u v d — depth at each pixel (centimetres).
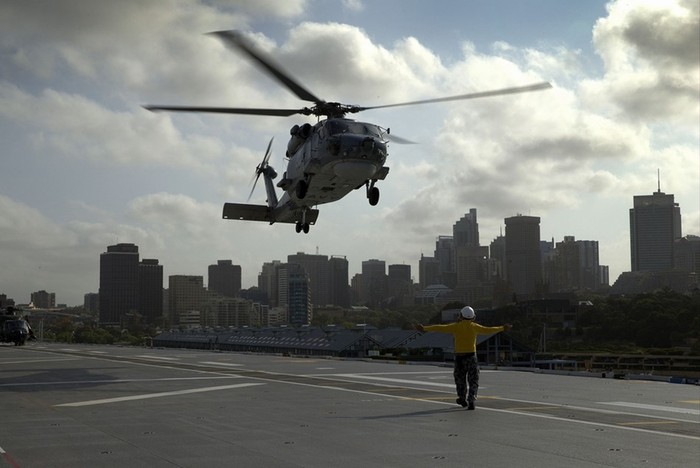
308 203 3778
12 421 1437
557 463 1033
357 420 1460
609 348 15838
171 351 5531
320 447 1154
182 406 1698
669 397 1928
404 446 1164
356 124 3241
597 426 1378
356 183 3409
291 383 2352
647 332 17238
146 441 1205
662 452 1114
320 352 9494
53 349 5878
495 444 1183
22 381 2406
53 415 1530
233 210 4341
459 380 1680
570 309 19312
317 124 3341
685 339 16488
